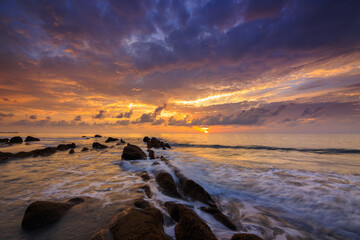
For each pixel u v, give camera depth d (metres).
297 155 18.66
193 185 6.79
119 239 3.23
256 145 30.75
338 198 6.17
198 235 3.22
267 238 4.14
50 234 3.73
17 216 4.55
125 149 15.09
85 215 4.63
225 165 12.45
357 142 35.75
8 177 8.78
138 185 7.57
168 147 27.36
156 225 3.71
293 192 6.87
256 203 6.13
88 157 15.92
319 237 4.22
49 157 15.87
